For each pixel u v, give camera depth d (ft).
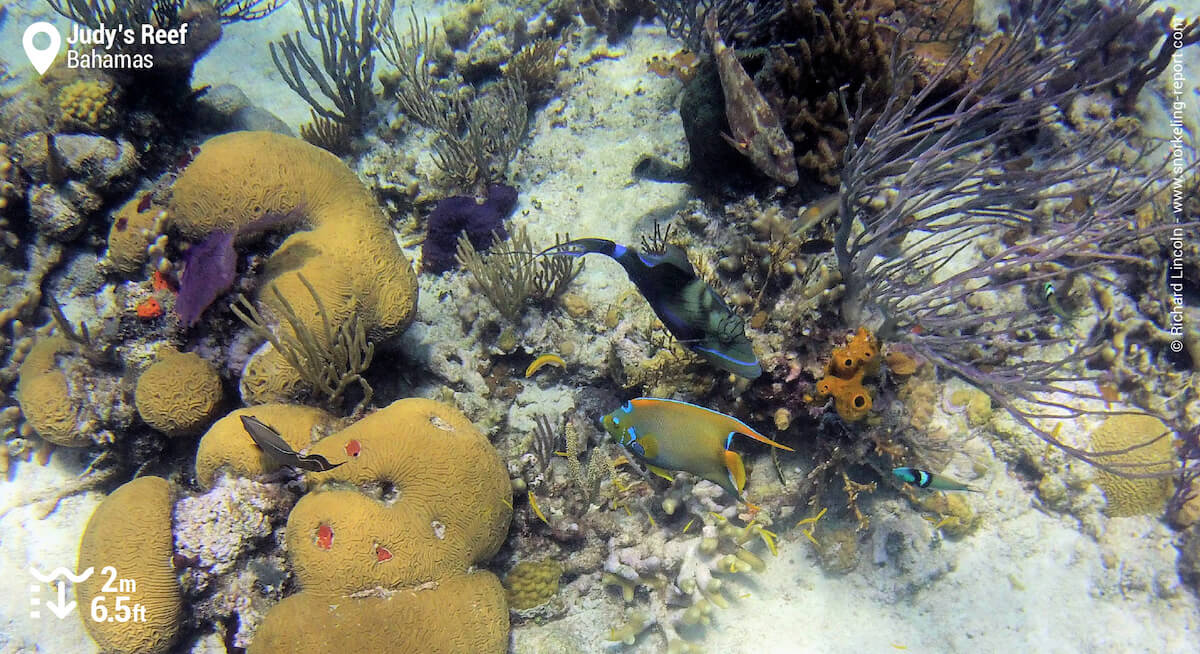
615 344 4.13
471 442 3.44
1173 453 4.05
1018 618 3.89
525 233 4.50
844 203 3.59
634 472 4.08
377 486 3.32
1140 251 4.57
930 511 3.98
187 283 3.72
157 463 4.07
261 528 3.35
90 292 4.63
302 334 3.41
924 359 3.91
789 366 3.73
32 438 4.21
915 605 3.92
